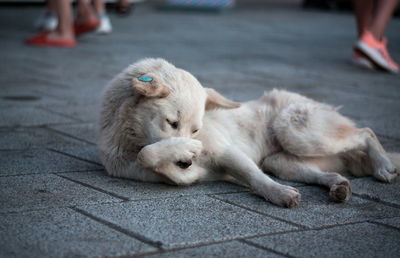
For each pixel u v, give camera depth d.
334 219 3.63
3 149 5.00
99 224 3.36
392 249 3.18
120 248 3.03
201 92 4.24
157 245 3.09
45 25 12.03
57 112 6.43
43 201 3.72
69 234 3.19
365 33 9.54
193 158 4.07
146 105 4.08
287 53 11.40
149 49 11.01
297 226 3.48
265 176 4.06
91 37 12.36
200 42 12.36
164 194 3.99
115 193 3.95
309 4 22.41
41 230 3.23
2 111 6.36
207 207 3.76
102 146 4.35
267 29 15.21
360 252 3.13
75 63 9.36
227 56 10.69
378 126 6.15
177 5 19.30
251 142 4.77
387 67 9.58
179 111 4.04
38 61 9.44
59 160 4.74
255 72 9.20
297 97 5.02
